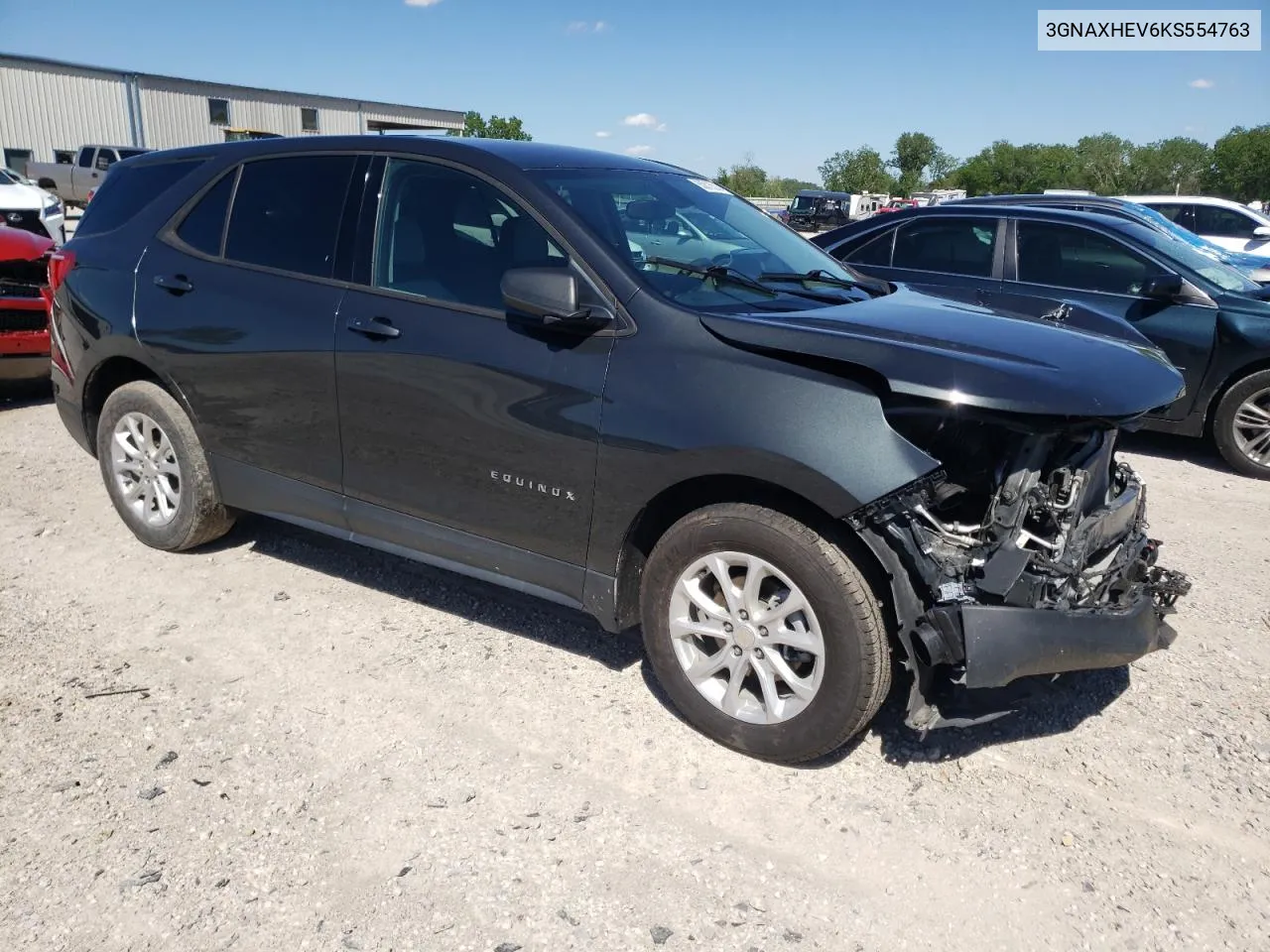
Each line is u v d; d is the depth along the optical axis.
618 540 3.18
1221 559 4.94
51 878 2.56
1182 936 2.47
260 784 2.95
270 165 4.07
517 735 3.24
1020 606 2.77
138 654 3.68
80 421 4.77
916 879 2.64
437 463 3.50
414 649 3.78
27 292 7.07
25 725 3.21
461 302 3.43
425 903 2.51
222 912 2.47
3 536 4.75
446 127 50.84
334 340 3.66
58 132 37.44
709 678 3.19
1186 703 3.53
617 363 3.09
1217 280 6.70
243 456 4.10
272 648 3.75
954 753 3.20
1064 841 2.80
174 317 4.14
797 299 3.40
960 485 2.94
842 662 2.86
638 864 2.67
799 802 2.94
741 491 3.06
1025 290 7.10
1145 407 2.86
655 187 3.88
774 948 2.40
